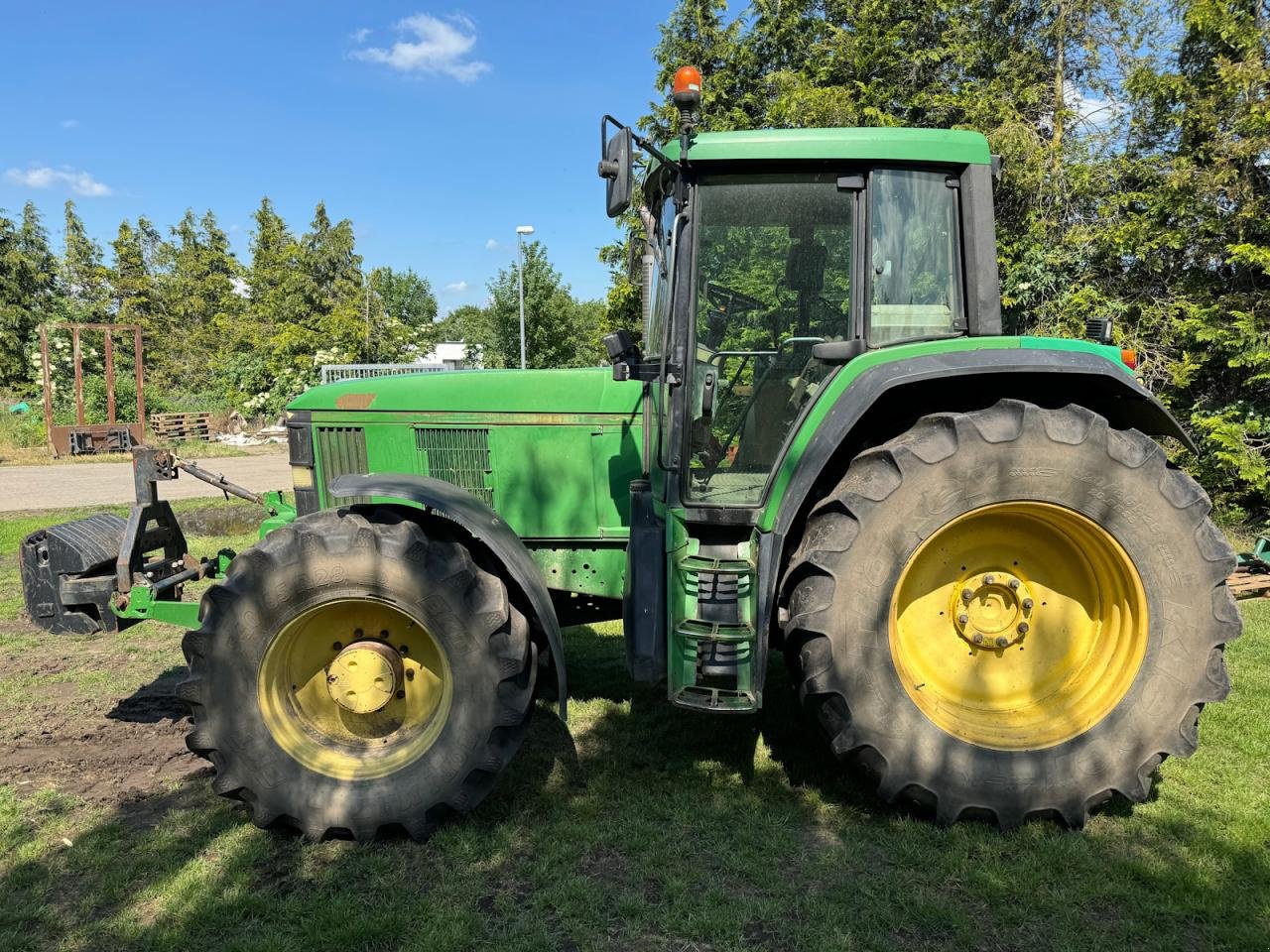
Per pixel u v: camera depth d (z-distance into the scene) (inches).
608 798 125.2
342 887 104.9
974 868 106.0
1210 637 113.3
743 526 123.6
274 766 113.0
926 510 111.0
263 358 1047.0
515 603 122.6
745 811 120.6
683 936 95.0
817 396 120.2
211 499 420.8
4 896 103.7
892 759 112.4
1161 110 346.6
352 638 120.0
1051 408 121.3
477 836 114.7
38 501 435.2
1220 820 116.7
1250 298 319.9
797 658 116.5
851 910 99.0
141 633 213.0
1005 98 431.5
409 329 1311.5
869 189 120.2
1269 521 300.8
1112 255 354.3
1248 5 317.4
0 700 167.8
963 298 124.6
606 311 697.0
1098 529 113.2
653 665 122.7
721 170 119.3
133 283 1581.0
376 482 117.4
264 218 1774.1
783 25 548.4
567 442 148.3
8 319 981.8
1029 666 122.4
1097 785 113.0
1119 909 99.1
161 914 100.0
